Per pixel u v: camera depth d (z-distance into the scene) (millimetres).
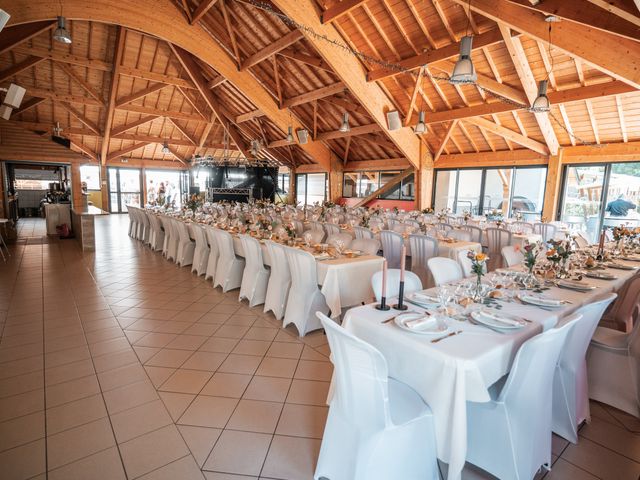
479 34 6070
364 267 3389
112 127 13945
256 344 3115
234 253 4750
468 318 1923
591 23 4055
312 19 6973
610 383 2322
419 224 6512
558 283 2648
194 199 8828
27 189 14820
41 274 5445
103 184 15430
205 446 1900
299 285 3307
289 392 2406
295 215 8867
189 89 12703
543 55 6199
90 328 3422
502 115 8328
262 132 13797
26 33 7828
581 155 8250
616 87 6074
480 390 1479
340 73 7828
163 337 3236
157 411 2184
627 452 1927
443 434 1523
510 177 9781
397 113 8859
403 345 1675
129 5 7629
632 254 4090
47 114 12594
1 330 3357
